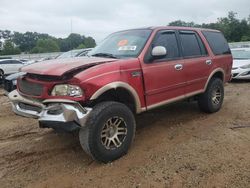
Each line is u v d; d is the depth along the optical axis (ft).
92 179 13.38
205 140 17.29
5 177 13.79
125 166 14.38
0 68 57.16
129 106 16.39
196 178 13.09
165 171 13.76
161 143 17.08
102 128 14.07
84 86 13.56
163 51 16.69
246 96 29.55
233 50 45.62
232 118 21.56
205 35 22.21
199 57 20.76
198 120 21.27
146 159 15.02
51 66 14.73
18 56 148.87
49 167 14.64
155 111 23.81
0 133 19.86
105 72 14.44
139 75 16.02
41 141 18.01
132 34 18.53
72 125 13.55
